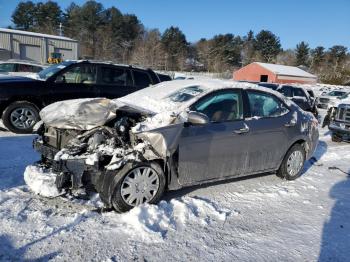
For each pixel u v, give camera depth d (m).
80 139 4.18
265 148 5.48
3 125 7.92
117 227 3.89
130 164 4.09
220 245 3.78
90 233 3.73
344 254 3.82
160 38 82.06
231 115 5.08
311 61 91.44
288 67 52.44
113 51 65.19
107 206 4.23
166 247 3.63
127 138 4.23
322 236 4.18
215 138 4.77
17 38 36.62
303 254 3.75
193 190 5.22
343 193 5.74
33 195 4.49
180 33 84.00
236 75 52.91
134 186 4.20
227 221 4.35
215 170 4.92
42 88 7.95
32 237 3.57
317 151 8.84
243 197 5.16
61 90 8.18
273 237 4.05
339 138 10.38
